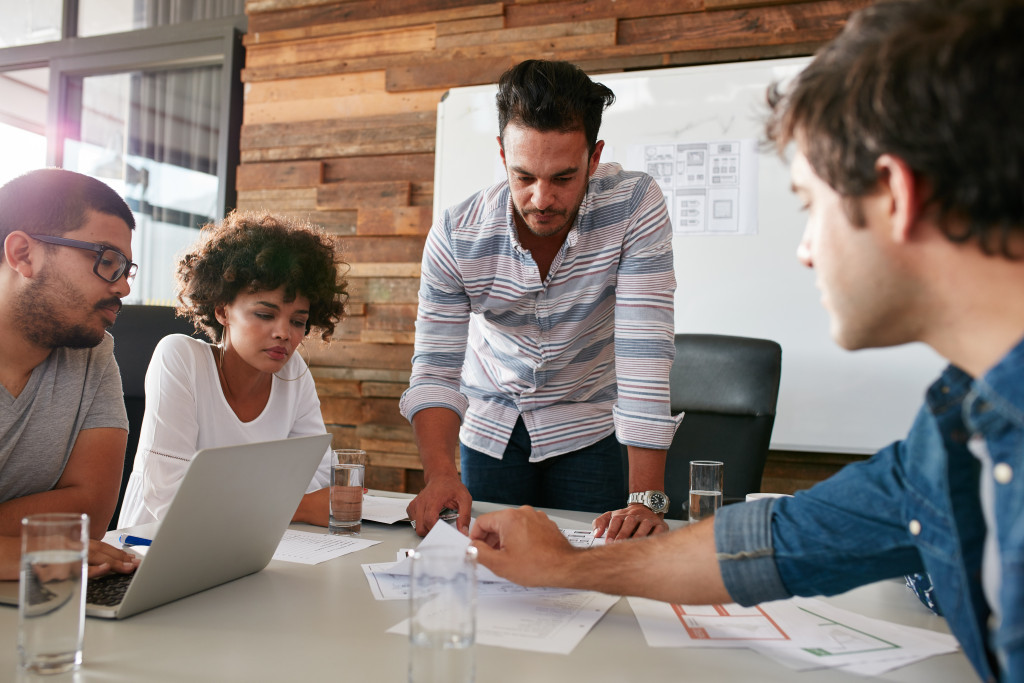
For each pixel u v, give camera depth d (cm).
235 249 162
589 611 95
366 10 340
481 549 101
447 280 172
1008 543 56
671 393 209
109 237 125
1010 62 54
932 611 100
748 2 288
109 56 390
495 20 320
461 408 168
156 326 196
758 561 88
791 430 278
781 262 279
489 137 314
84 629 83
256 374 171
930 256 60
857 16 65
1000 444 58
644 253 164
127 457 191
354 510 135
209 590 100
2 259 123
